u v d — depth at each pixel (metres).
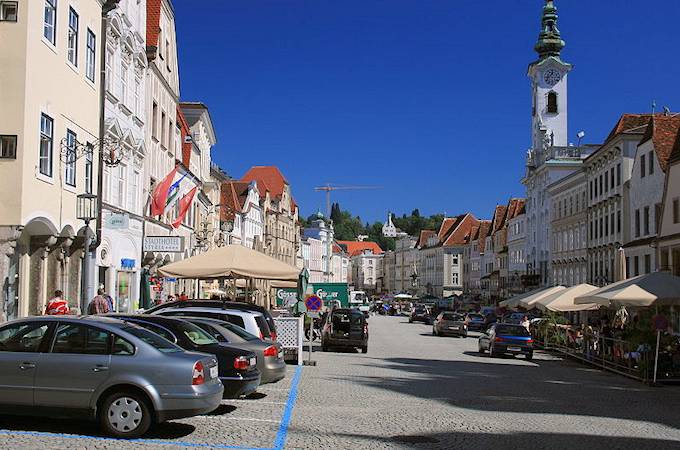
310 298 25.02
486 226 124.00
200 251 47.56
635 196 47.59
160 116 36.22
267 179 102.38
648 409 15.98
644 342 22.00
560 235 69.50
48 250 22.17
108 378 10.58
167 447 10.16
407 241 188.50
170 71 39.09
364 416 13.67
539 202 79.12
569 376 24.02
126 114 29.62
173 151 39.69
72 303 24.16
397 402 15.76
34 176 19.66
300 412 13.95
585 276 60.91
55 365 10.65
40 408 10.61
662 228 40.47
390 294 174.00
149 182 33.97
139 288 32.22
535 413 14.73
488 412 14.67
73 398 10.59
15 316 20.55
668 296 23.48
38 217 19.92
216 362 11.59
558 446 11.20
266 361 15.06
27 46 19.09
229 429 11.87
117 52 28.00
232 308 17.86
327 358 27.97
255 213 82.50
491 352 32.44
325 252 159.12
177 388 10.59
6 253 18.88
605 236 55.38
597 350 28.23
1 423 11.45
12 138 18.92
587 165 60.31
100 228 25.38
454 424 13.03
